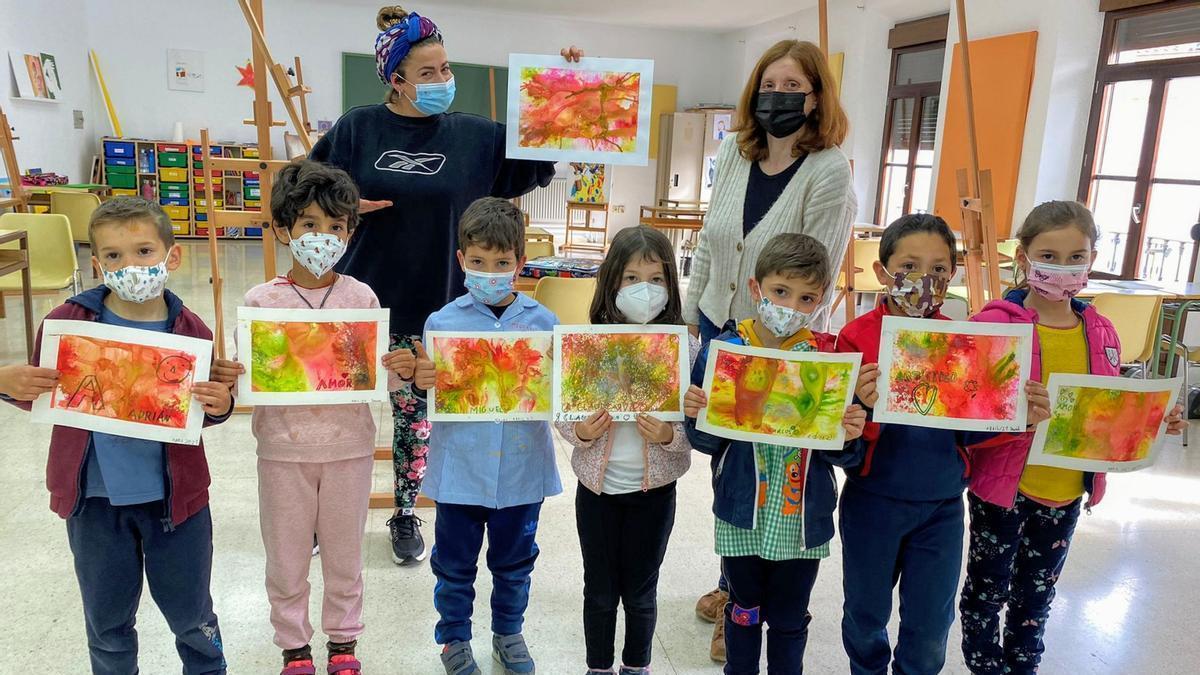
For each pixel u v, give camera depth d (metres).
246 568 2.47
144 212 1.46
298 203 1.71
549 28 11.77
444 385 1.83
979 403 1.62
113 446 1.51
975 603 1.85
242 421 3.83
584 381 1.77
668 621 2.29
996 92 6.71
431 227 2.40
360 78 11.06
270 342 1.68
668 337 1.78
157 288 1.50
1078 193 6.35
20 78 7.77
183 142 9.94
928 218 1.67
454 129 2.45
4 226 4.65
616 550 1.81
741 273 2.03
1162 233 5.64
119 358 1.48
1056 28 6.10
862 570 1.69
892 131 8.86
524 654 1.99
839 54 9.22
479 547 1.96
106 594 1.53
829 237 1.91
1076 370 1.74
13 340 5.00
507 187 2.67
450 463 1.91
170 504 1.51
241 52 10.55
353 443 1.81
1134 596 2.55
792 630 1.71
